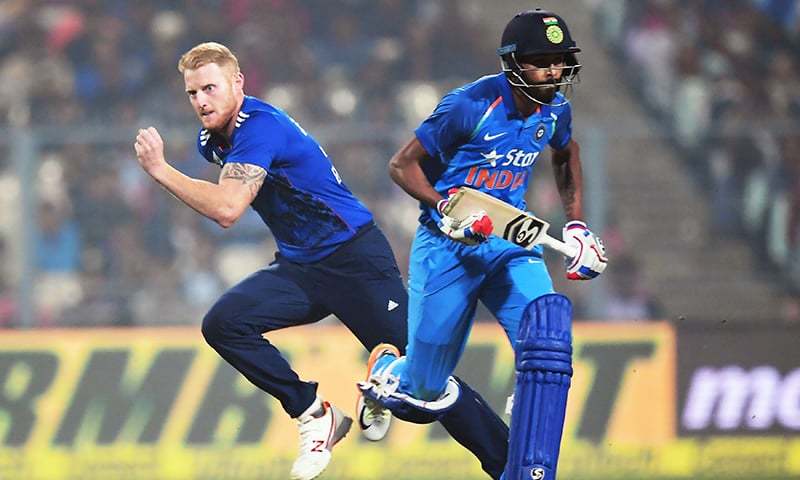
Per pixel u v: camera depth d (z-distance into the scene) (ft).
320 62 175.32
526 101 60.08
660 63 181.78
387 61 172.96
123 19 175.01
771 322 116.47
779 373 115.75
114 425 109.29
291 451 108.99
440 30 178.19
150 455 108.88
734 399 114.83
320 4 180.04
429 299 62.23
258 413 109.70
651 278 132.77
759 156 135.23
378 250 67.05
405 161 60.59
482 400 66.23
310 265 66.44
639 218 136.98
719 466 113.39
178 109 165.68
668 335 115.14
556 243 60.44
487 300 62.95
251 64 169.99
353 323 67.77
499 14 196.13
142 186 128.36
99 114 163.94
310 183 65.21
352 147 128.98
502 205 57.82
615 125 142.20
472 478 108.99
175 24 174.29
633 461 112.78
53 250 123.13
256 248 132.26
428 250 62.49
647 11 187.52
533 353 58.08
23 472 108.17
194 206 59.57
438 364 63.26
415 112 165.27
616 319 129.90
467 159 60.70
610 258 132.87
